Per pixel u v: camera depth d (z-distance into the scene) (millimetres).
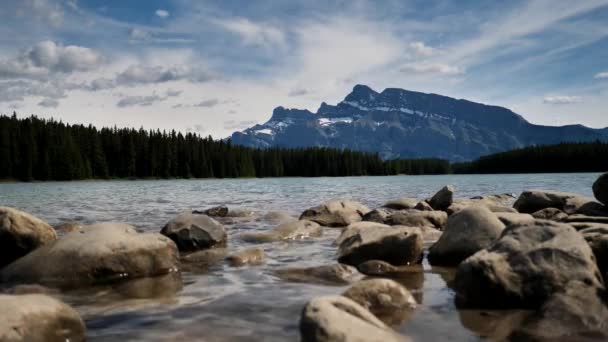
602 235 7562
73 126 93938
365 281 6434
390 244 9250
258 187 55906
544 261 6402
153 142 98500
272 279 7992
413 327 5438
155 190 47562
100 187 56656
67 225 13898
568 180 62688
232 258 9508
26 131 83000
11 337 4598
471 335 5148
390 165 150000
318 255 10281
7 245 8898
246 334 5180
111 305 6457
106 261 8023
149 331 5336
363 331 4742
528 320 5590
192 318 5801
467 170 154250
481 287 6457
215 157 108312
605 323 5180
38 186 60656
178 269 8852
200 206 24922
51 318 5012
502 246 6922
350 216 15961
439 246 9484
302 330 4984
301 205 25469
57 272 7754
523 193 16922
